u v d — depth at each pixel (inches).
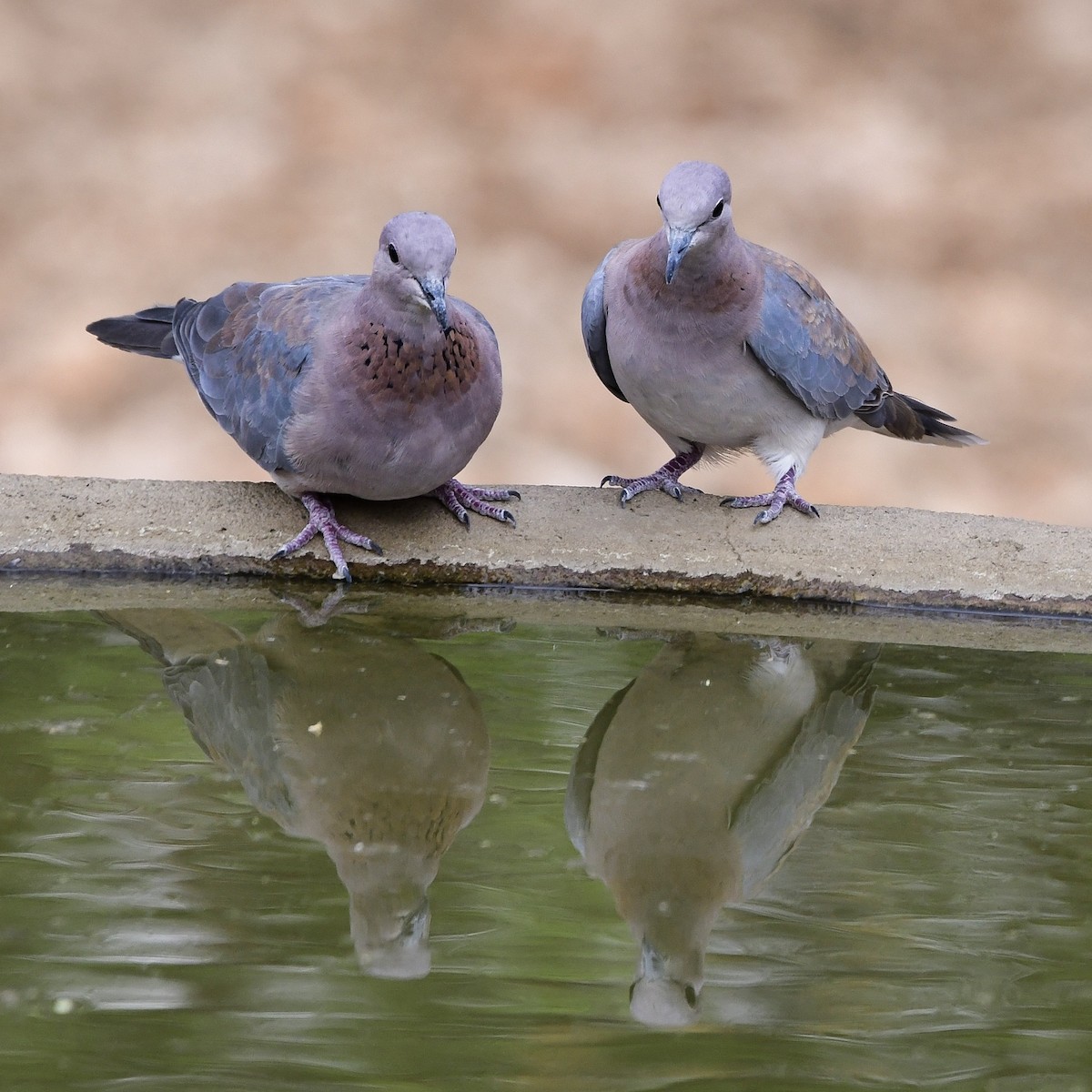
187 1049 217.9
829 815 288.5
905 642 370.0
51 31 944.3
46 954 237.3
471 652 358.3
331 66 940.6
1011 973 242.1
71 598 374.3
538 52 960.3
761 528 392.5
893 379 740.0
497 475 672.4
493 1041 221.8
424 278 351.9
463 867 267.6
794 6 1008.9
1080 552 385.1
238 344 394.9
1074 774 302.7
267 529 386.3
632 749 315.3
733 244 395.9
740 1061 220.7
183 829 275.3
